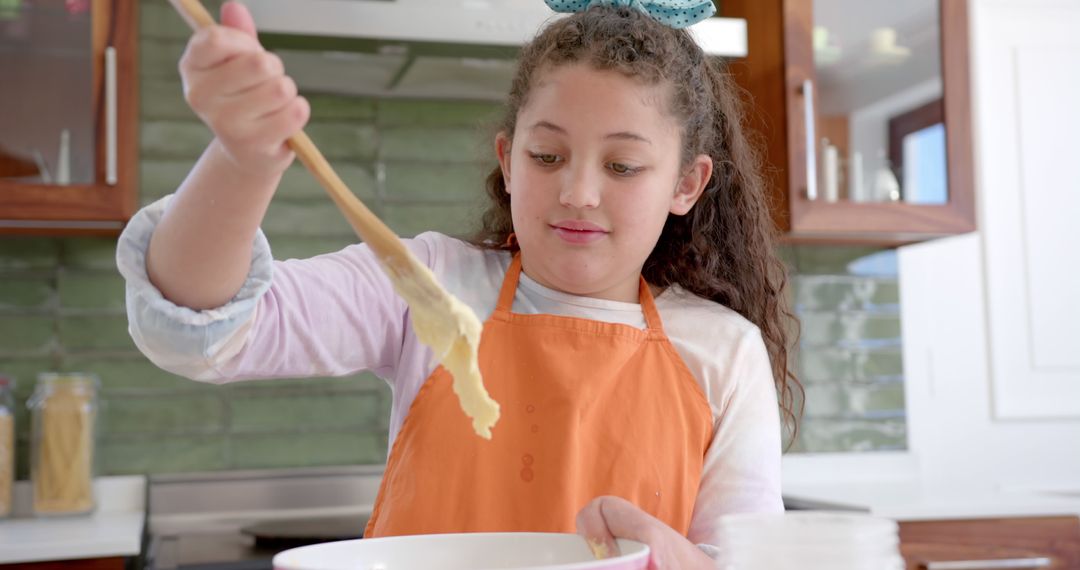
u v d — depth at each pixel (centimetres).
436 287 64
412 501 96
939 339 285
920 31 253
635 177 96
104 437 238
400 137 255
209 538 219
